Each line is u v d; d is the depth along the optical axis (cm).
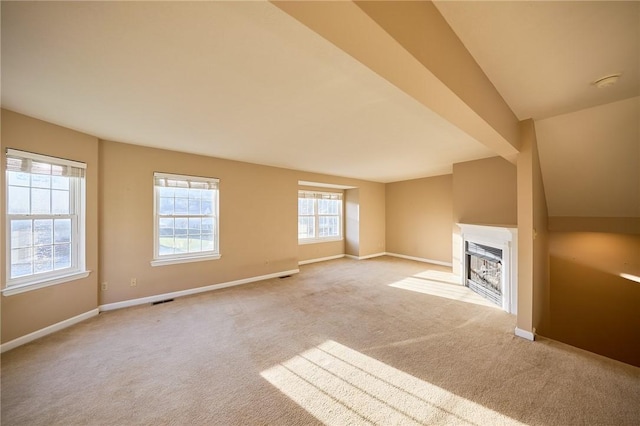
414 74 120
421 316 321
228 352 238
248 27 133
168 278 387
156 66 169
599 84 193
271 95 210
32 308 260
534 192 271
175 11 121
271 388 190
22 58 159
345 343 255
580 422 158
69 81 188
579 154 287
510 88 204
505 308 340
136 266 359
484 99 181
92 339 261
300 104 227
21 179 257
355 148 378
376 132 305
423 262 657
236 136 319
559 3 120
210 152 401
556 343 253
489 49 156
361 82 190
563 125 265
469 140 340
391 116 255
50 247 281
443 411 167
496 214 449
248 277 474
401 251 724
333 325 295
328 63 166
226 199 446
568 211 364
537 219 288
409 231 703
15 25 129
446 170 569
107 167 335
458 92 145
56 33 136
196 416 163
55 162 278
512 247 333
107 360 225
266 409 169
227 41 144
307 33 137
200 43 146
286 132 304
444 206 625
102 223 332
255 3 116
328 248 701
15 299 247
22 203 258
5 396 180
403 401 177
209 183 426
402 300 379
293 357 230
